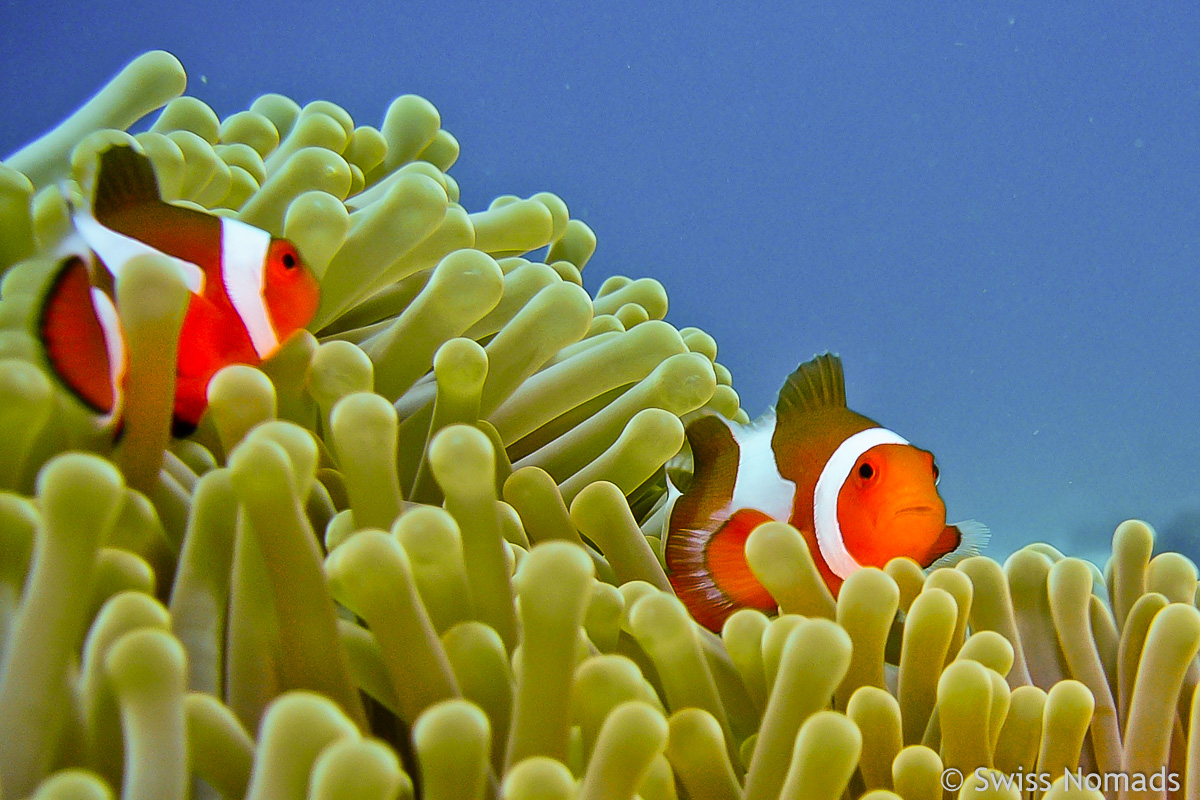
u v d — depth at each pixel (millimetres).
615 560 408
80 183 388
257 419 362
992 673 365
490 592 360
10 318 366
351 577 333
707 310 2658
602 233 2639
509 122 2553
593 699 340
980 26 2361
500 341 435
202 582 344
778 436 415
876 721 356
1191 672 392
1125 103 2295
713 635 410
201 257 373
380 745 308
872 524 399
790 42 2514
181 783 311
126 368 354
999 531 1771
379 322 463
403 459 423
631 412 451
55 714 316
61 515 317
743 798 346
